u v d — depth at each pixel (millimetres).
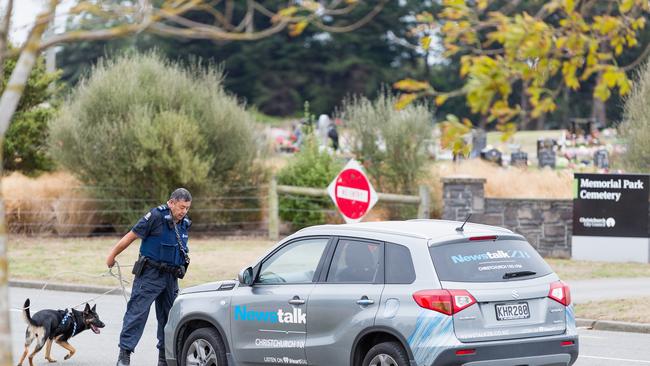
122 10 13945
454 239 25062
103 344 37500
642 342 37438
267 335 27328
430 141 74750
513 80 16484
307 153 75125
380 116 76062
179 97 75938
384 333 25094
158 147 71688
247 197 76000
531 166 100688
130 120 73500
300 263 27266
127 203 74188
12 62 77812
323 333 26047
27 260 61344
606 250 60469
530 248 26094
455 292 24031
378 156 75062
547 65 16484
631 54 139125
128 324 30375
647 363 32938
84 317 33688
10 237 72375
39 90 83562
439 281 24266
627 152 71250
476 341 23984
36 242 70312
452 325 23859
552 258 62406
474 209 64312
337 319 25688
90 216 73625
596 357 34094
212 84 77875
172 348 29797
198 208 73500
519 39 16078
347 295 25578
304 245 27422
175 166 72250
